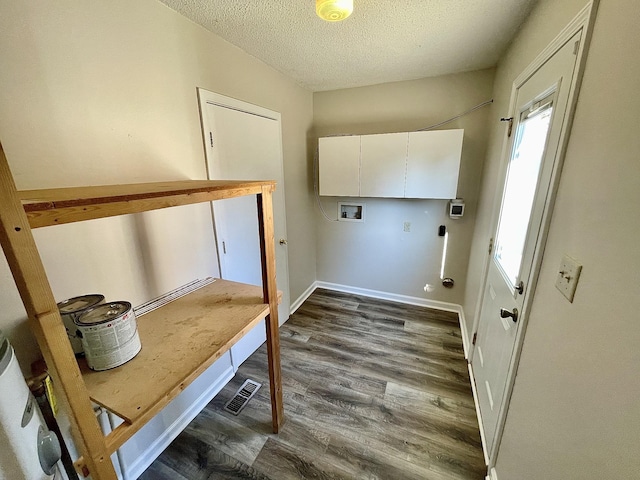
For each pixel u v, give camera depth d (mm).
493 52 1921
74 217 586
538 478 872
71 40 977
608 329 600
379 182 2543
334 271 3344
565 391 756
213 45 1600
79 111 1021
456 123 2438
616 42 654
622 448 532
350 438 1526
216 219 1758
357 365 2098
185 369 855
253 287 1452
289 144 2539
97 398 749
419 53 1913
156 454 1446
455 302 2859
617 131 627
